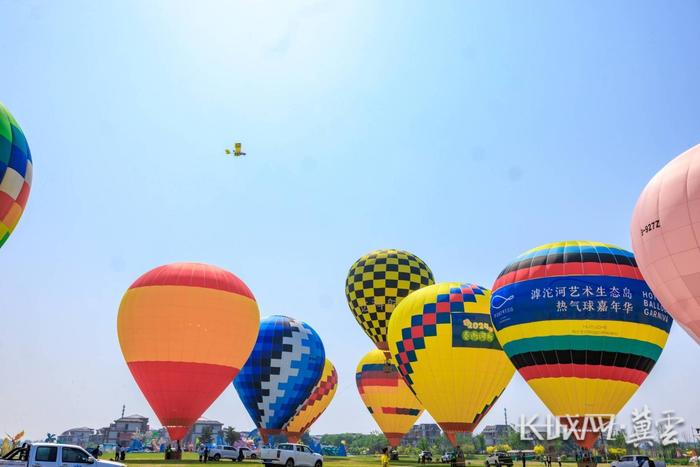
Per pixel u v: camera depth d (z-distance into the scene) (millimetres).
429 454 54500
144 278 33844
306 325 46812
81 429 160125
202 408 32781
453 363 29703
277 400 42812
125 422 144625
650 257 19844
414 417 49750
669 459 81250
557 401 24688
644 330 24172
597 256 25375
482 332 29953
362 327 44938
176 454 34844
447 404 30078
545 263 25938
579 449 24453
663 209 19297
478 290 31875
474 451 113250
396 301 43031
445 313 30531
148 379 32094
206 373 32406
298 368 43594
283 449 30359
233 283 34969
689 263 18609
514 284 26453
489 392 30203
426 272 44938
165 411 32188
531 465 59656
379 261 44406
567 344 24203
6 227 22172
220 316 33062
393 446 49375
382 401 48969
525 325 25328
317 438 158000
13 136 22172
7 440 40375
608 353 23891
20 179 22234
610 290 24312
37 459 17953
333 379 54094
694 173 18797
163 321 32062
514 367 28875
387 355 43688
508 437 130125
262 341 43750
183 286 32906
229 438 127500
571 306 24359
